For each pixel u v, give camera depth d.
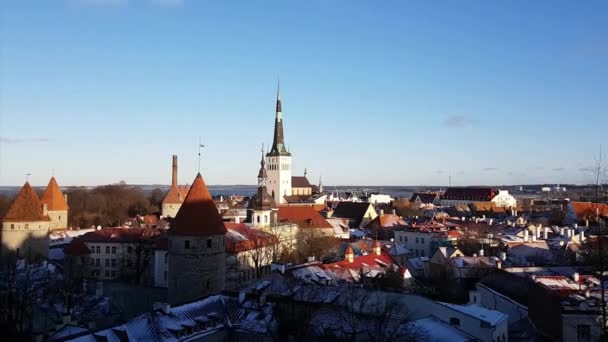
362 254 105.56
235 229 112.06
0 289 79.50
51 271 104.81
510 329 66.94
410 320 55.00
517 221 174.50
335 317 56.03
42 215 131.25
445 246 114.94
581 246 100.75
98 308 80.94
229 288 92.69
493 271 84.88
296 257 119.38
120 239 124.62
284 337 55.19
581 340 58.38
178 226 77.88
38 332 65.81
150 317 54.41
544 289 64.06
